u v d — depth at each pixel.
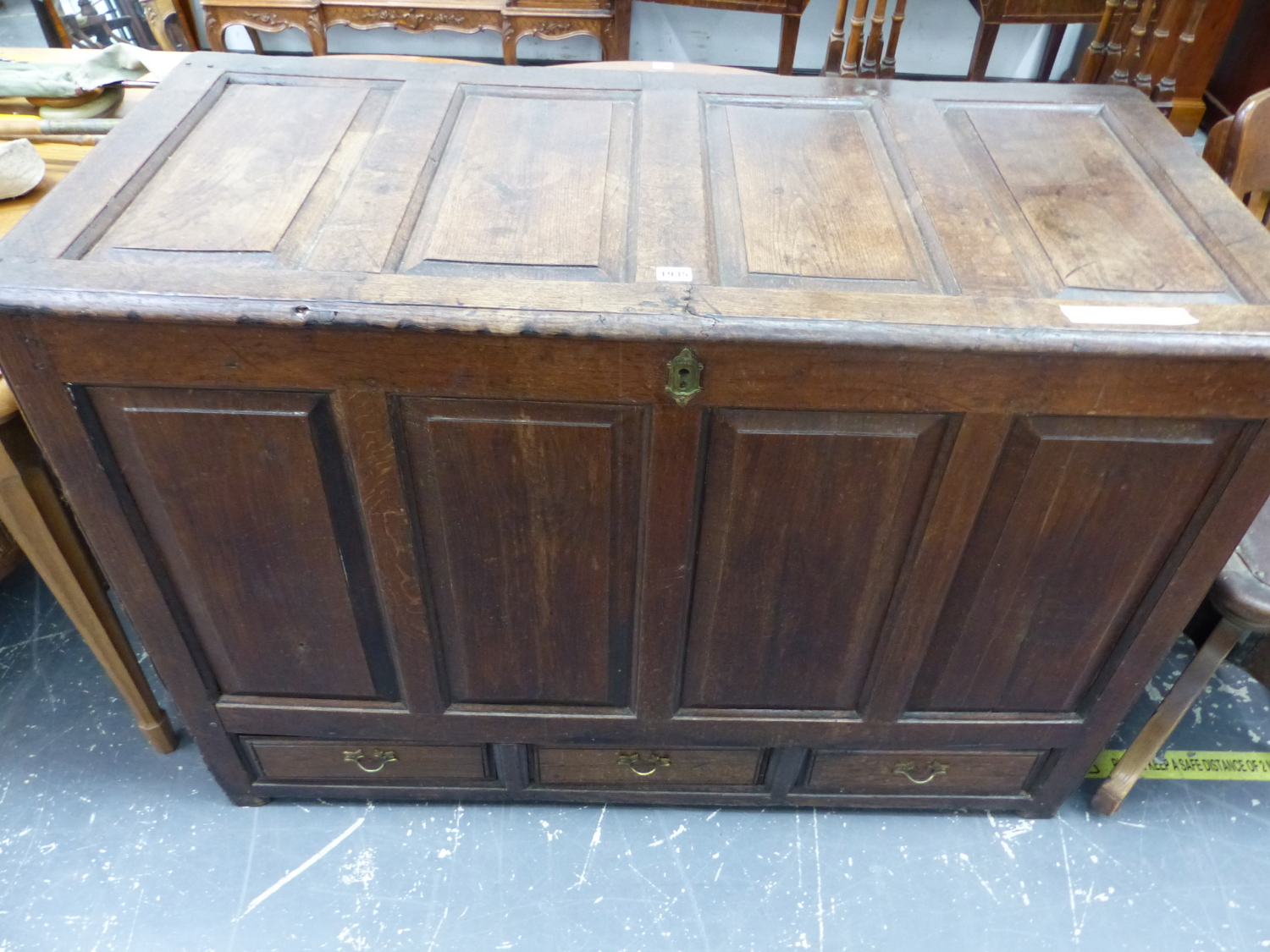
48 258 0.87
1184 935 1.30
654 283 0.88
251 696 1.24
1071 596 1.08
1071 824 1.42
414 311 0.83
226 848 1.37
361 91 1.20
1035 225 1.00
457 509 1.00
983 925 1.31
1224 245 0.97
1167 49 1.29
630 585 1.08
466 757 1.34
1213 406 0.88
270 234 0.93
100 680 1.59
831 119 1.19
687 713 1.25
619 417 0.92
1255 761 1.51
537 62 3.38
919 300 0.87
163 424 0.92
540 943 1.28
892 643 1.13
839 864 1.37
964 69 3.23
